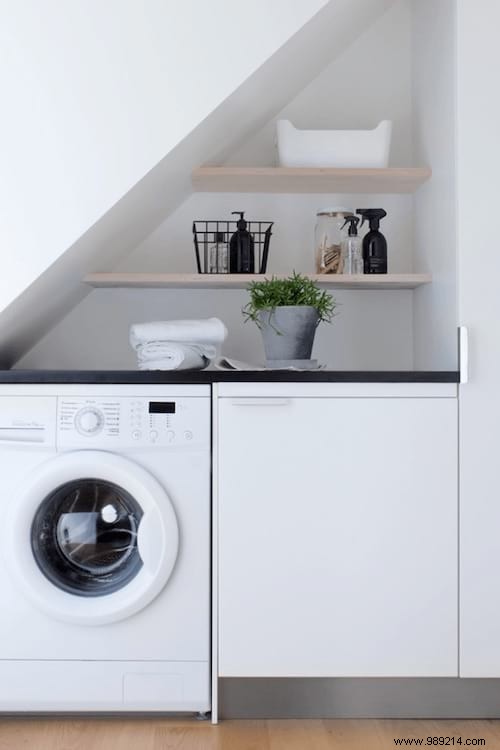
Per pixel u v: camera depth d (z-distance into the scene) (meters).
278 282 2.59
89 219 2.28
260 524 2.29
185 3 2.30
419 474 2.31
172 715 2.35
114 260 2.90
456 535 2.31
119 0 2.29
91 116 2.29
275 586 2.29
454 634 2.30
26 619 2.27
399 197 3.03
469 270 2.37
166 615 2.27
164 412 2.29
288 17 2.30
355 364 3.02
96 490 2.33
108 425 2.28
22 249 2.28
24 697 2.26
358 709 2.33
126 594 2.25
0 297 2.29
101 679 2.26
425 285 2.81
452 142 2.44
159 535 2.24
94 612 2.24
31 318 2.61
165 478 2.28
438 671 2.30
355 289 3.01
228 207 3.01
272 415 2.30
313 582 2.29
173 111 2.30
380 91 3.04
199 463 2.28
